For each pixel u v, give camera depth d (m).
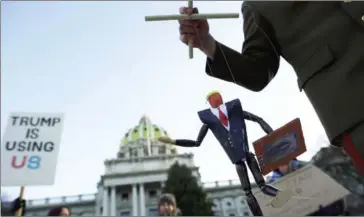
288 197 0.83
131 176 23.53
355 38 0.86
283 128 0.78
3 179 3.11
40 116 3.48
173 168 12.62
